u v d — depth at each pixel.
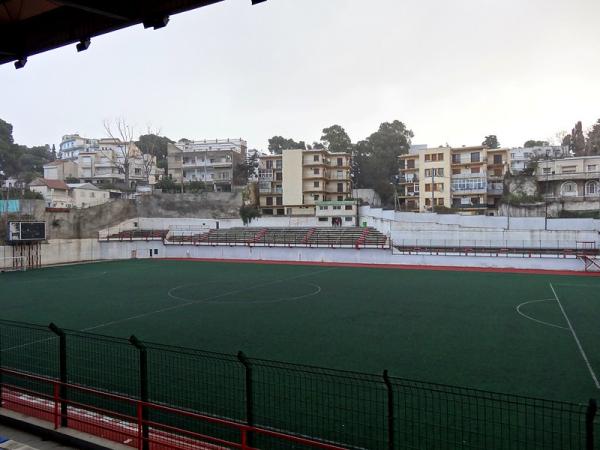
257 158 77.62
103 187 77.06
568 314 20.66
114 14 10.90
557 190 59.06
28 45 13.70
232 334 17.42
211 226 61.19
